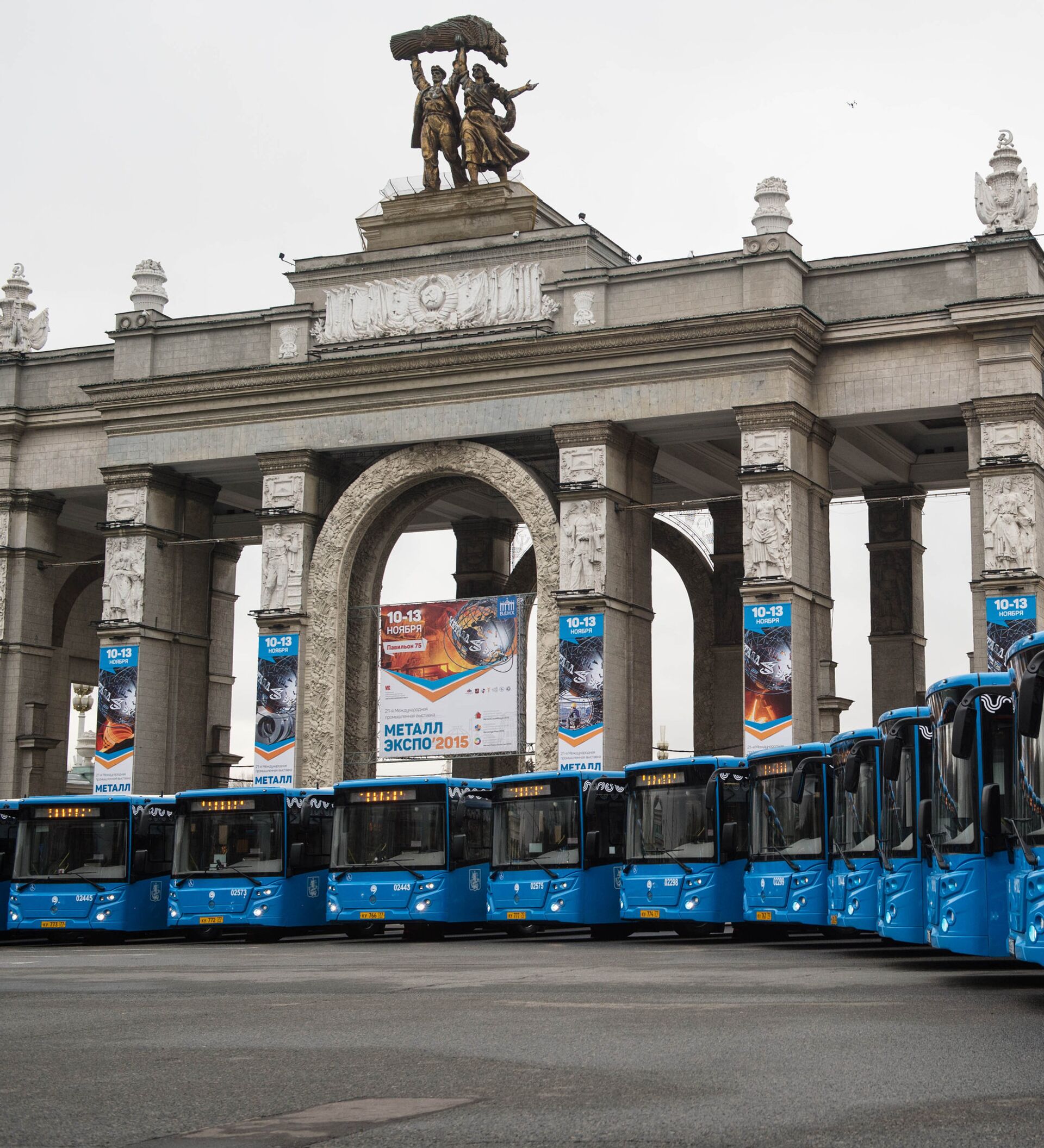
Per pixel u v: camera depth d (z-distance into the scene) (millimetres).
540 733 61906
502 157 67062
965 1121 13383
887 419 60969
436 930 50438
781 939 47312
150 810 50844
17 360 74062
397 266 65938
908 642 70188
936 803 29484
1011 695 28109
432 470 64500
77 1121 14156
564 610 61031
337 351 66312
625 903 45156
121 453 69438
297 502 65938
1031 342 57094
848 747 38719
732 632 74250
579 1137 12906
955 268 59656
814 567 60312
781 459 58812
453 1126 13500
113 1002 25812
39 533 73188
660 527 76625
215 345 68938
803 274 61750
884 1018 21188
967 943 28250
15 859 50094
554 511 62812
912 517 71500
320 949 43688
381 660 65562
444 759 64188
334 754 64688
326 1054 18406
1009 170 59000
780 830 41938
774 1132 12945
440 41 68500
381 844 48031
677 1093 14969
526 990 26953
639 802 45531
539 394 62812
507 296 64125
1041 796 23688
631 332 60969
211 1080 16516
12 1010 24578
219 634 76375
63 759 80125
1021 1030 19641
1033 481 56375
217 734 75312
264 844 49031
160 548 69125
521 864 46656
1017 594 55938
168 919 50531
